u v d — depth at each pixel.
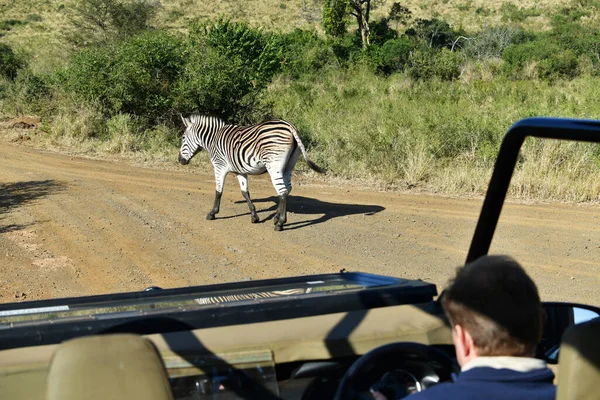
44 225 8.82
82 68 16.59
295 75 28.86
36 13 52.91
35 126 17.72
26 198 10.38
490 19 54.06
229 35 19.52
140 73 15.59
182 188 11.26
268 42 20.53
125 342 1.84
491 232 2.34
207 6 58.00
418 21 43.78
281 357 2.13
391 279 2.87
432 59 27.55
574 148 10.79
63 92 17.91
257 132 8.71
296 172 12.34
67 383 1.77
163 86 15.84
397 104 18.94
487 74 26.20
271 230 8.77
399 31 46.97
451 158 12.15
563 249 7.60
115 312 2.32
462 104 18.42
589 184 10.25
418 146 11.99
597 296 6.05
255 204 10.24
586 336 1.87
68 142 15.45
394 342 2.16
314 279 3.03
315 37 37.41
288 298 2.45
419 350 2.11
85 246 7.94
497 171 2.20
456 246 7.85
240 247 7.98
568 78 25.89
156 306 2.57
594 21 48.81
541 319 1.64
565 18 50.75
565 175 10.52
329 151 13.05
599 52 29.66
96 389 1.78
